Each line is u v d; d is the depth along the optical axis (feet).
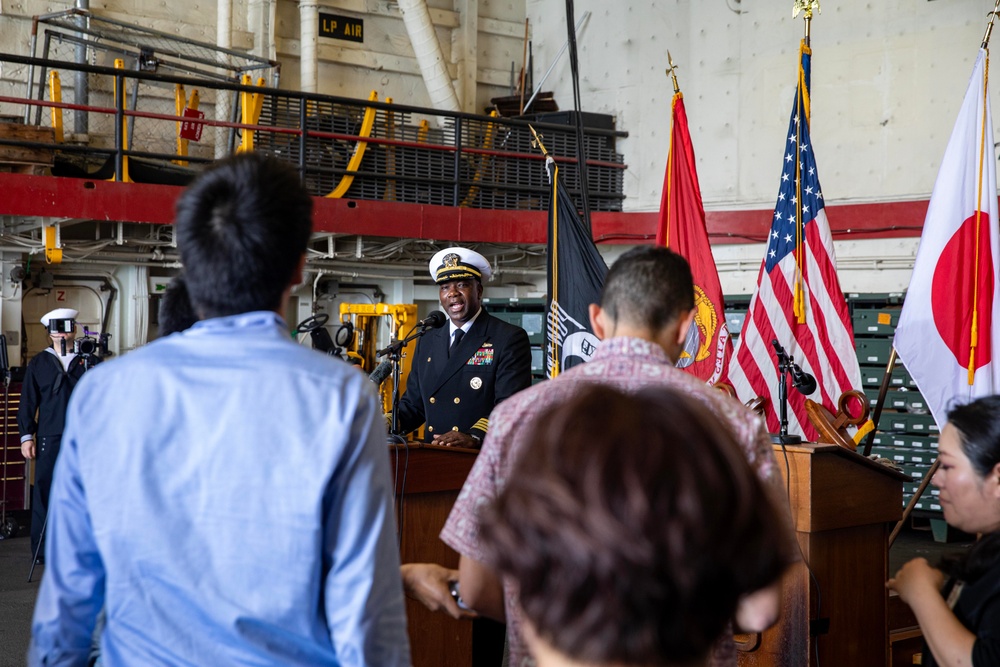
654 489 2.15
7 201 22.12
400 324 25.03
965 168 14.10
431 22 32.86
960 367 13.70
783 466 10.39
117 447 4.38
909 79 27.99
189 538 4.28
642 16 33.55
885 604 11.20
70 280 26.66
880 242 28.35
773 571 2.32
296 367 4.46
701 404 2.47
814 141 29.60
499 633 11.40
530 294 33.86
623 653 2.21
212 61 28.45
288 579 4.24
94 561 4.60
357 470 4.35
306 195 4.93
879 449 23.65
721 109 31.73
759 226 29.89
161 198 23.86
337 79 34.45
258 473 4.28
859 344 24.16
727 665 4.93
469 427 12.92
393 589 4.44
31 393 19.56
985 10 26.68
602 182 33.32
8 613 16.03
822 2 29.50
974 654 5.08
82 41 26.58
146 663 4.28
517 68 37.14
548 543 2.16
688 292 5.76
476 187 30.42
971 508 5.59
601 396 2.37
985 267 13.78
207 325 4.65
